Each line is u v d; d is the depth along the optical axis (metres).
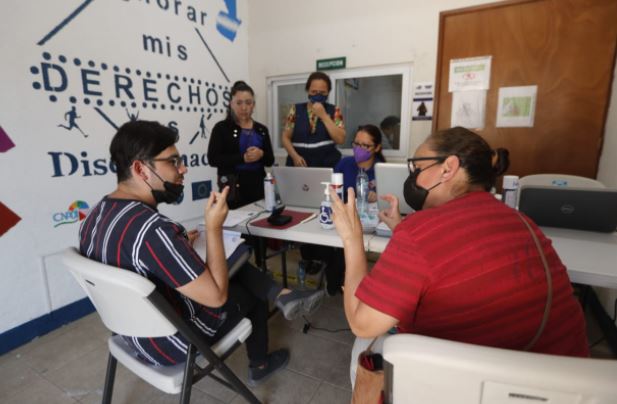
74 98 2.02
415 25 2.78
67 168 2.03
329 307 2.24
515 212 0.73
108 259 0.93
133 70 2.34
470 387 0.49
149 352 1.03
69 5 1.95
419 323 0.69
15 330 1.87
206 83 2.97
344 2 3.00
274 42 3.36
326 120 2.50
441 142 0.82
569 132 2.47
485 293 0.63
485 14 2.56
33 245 1.92
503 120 2.64
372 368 0.81
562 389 0.44
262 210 1.96
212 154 2.50
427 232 0.66
